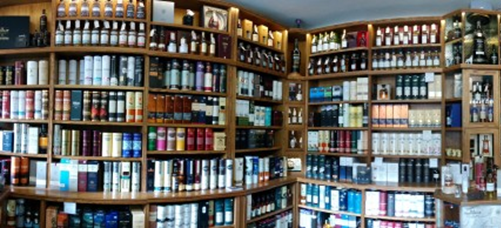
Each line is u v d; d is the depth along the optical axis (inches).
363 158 192.9
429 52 180.2
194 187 150.5
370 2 172.9
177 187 145.9
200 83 156.7
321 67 201.0
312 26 209.5
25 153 146.9
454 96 170.4
